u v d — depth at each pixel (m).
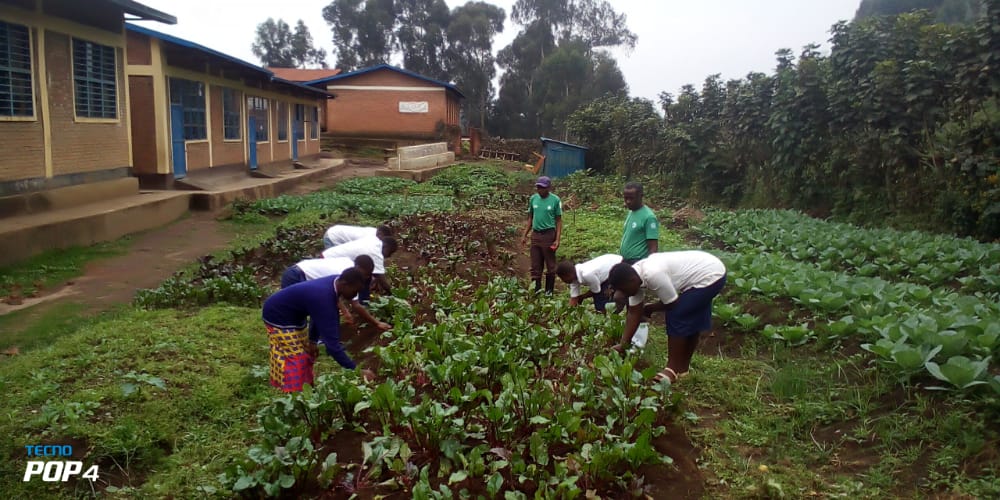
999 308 6.45
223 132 22.03
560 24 70.75
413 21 67.75
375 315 7.84
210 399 5.78
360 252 7.56
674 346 5.98
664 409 5.27
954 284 9.34
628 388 5.26
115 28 15.89
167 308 8.67
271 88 26.62
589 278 7.49
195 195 17.42
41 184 13.44
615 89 66.31
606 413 5.25
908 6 43.62
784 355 6.45
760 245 12.66
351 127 42.62
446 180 25.44
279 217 17.33
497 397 5.69
